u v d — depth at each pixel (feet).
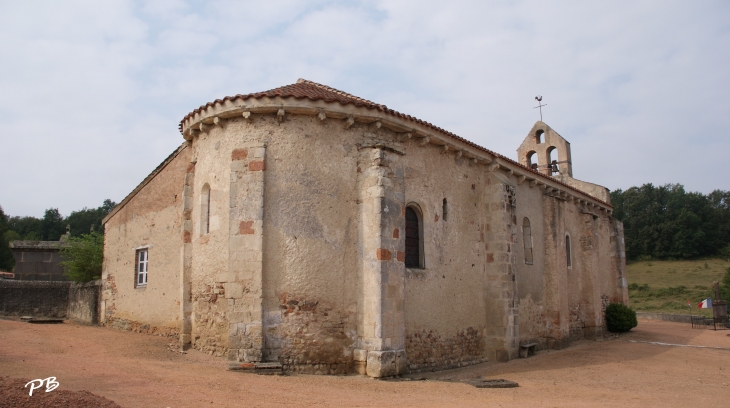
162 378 28.96
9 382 24.06
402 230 39.91
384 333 36.91
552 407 28.07
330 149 39.45
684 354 56.44
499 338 50.31
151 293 56.54
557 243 62.95
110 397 23.34
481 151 51.52
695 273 192.03
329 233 38.45
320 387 30.68
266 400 25.49
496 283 51.19
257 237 37.19
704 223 218.38
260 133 38.99
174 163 55.72
